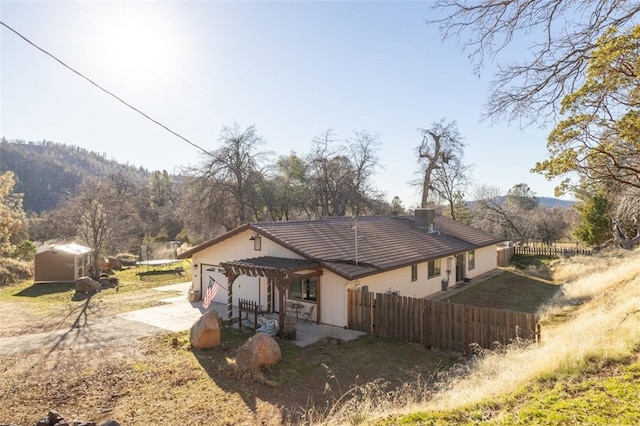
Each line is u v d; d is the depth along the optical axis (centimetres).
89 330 1352
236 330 1372
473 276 2473
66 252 2484
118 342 1217
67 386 898
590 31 538
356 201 3962
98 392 869
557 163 648
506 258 3159
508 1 530
